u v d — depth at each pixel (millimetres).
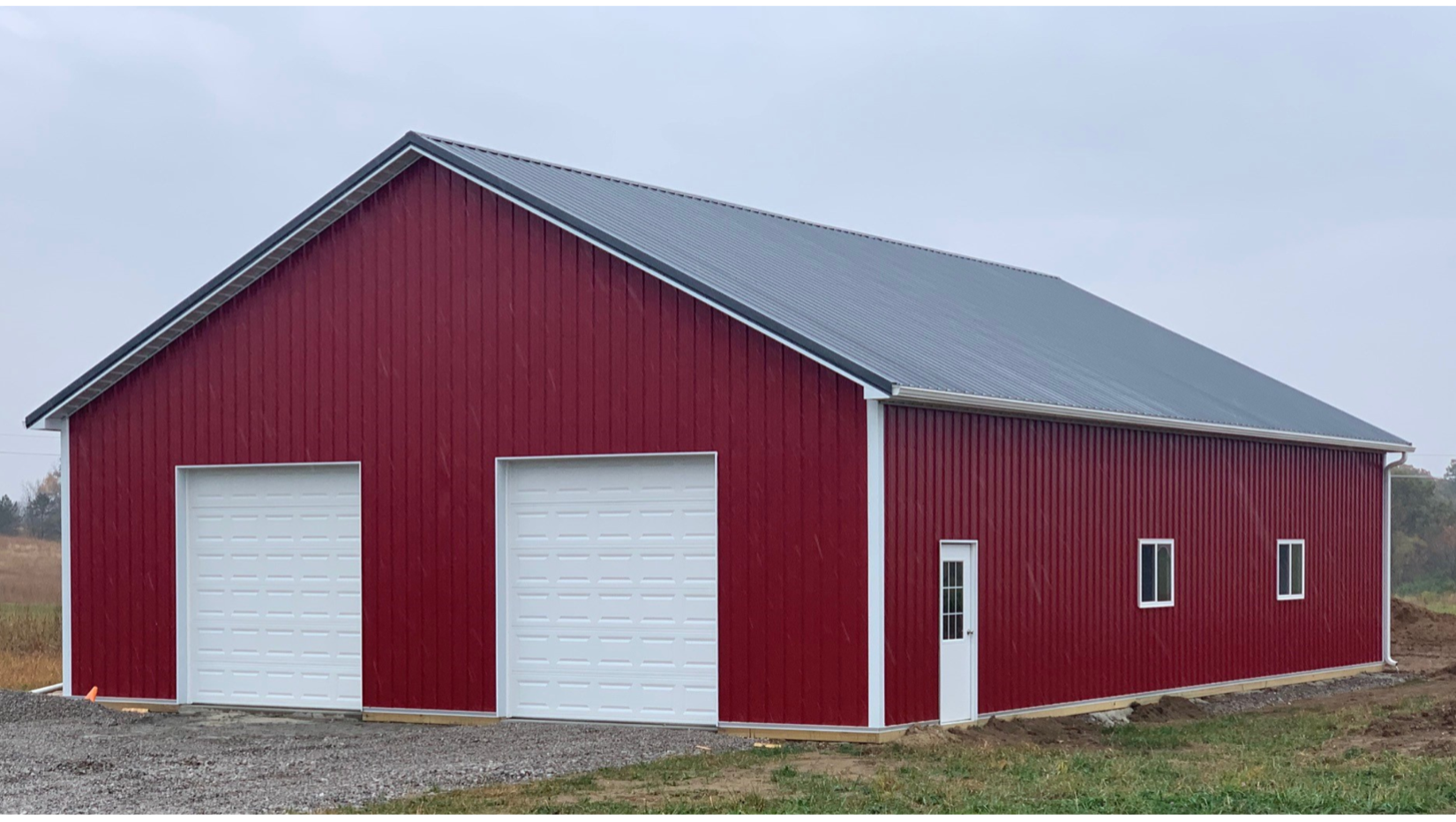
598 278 20625
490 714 21109
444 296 21797
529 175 22969
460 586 21453
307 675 22797
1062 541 21953
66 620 24438
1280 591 27719
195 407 23609
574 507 20844
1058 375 23047
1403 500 69500
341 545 22703
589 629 20656
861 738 18500
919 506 19281
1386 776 15594
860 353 18984
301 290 22922
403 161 22047
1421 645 36781
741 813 13648
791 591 19078
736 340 19578
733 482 19531
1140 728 21375
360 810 14047
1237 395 28797
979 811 13648
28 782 15938
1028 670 21125
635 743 18500
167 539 23703
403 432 21984
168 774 16359
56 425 24703
